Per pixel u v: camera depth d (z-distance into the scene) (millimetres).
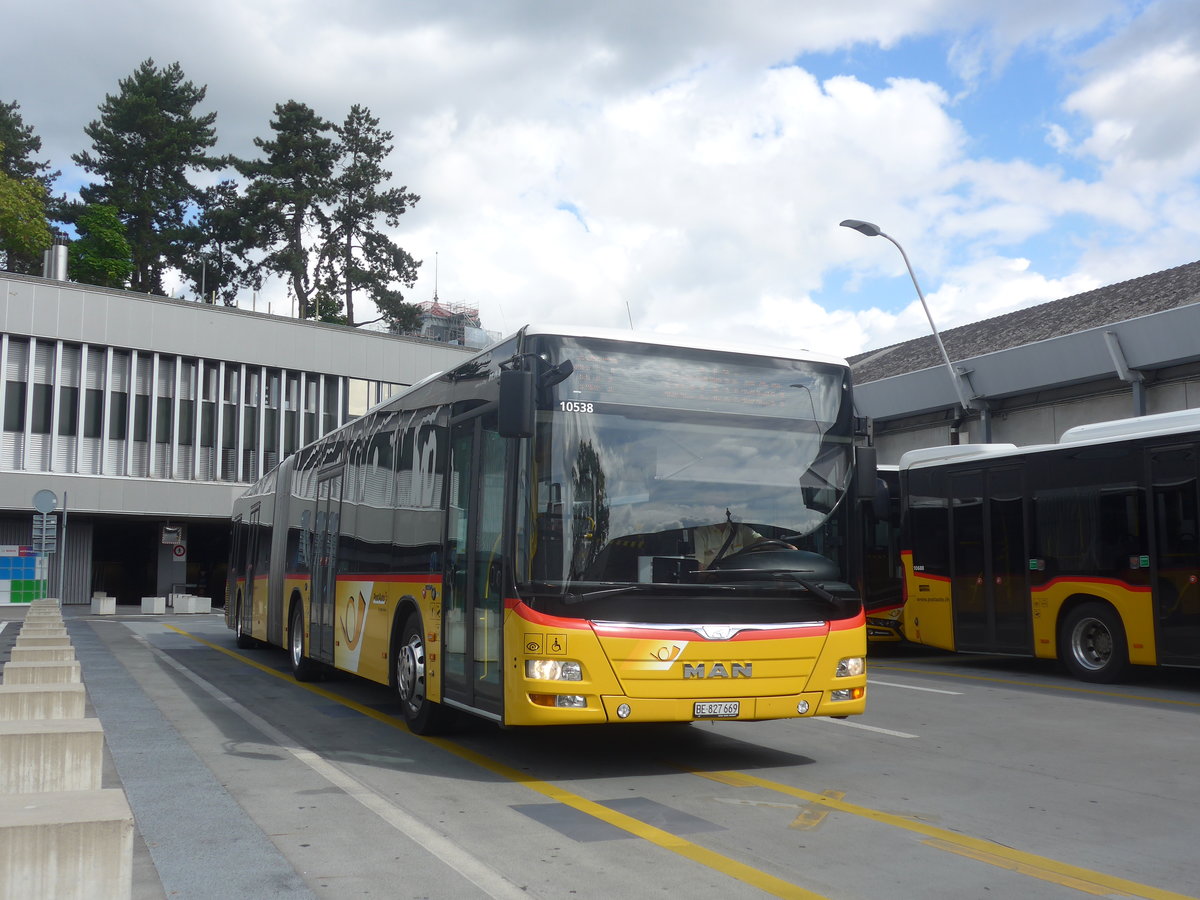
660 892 5059
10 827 3244
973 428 28703
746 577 7812
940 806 6945
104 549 51938
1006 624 15500
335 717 10945
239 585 20828
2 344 41250
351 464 12633
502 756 8719
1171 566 13117
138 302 44344
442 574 9141
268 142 63781
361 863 5523
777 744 9383
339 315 64500
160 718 10758
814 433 8383
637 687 7371
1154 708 11844
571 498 7602
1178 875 5422
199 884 5156
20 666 8750
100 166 67000
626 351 8008
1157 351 22828
